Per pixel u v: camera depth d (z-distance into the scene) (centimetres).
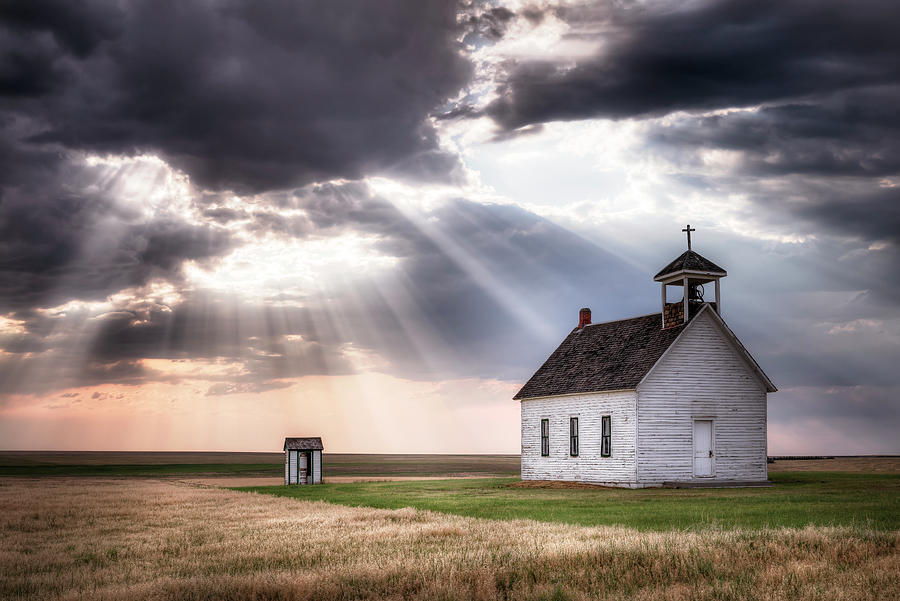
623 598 1193
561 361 5022
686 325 4181
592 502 3025
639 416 4050
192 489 4744
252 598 1209
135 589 1273
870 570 1352
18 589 1330
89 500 3619
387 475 7900
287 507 3069
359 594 1243
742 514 2356
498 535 1858
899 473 5600
